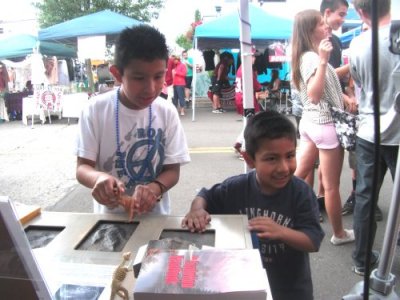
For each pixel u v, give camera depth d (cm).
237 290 56
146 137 137
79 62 1195
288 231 110
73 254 86
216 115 948
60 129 798
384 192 352
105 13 714
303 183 131
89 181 120
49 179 442
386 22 173
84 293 72
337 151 231
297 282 131
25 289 59
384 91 184
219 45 873
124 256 75
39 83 862
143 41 112
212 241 91
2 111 953
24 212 106
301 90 241
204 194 131
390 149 189
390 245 102
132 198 108
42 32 693
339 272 228
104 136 136
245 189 132
